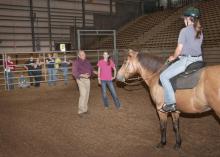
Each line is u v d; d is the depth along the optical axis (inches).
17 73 723.4
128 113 317.7
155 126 267.1
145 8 1189.7
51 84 567.2
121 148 217.9
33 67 558.9
